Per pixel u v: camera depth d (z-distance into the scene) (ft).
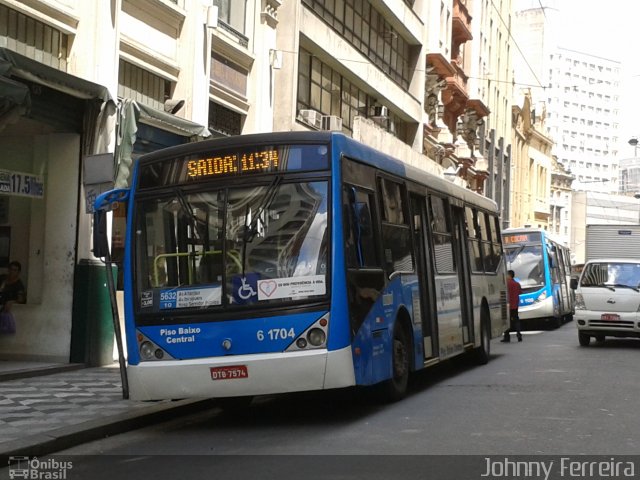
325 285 32.14
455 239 51.21
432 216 46.62
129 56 53.11
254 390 31.89
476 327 54.34
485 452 27.14
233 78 67.00
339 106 97.96
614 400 38.96
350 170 34.47
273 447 28.89
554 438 29.55
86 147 49.06
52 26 46.93
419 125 132.05
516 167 239.71
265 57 71.72
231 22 66.90
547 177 282.15
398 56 125.18
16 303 50.42
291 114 77.25
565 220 354.74
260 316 32.19
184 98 58.59
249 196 33.22
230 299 32.53
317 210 32.73
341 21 96.58
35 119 45.44
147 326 33.37
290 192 33.01
